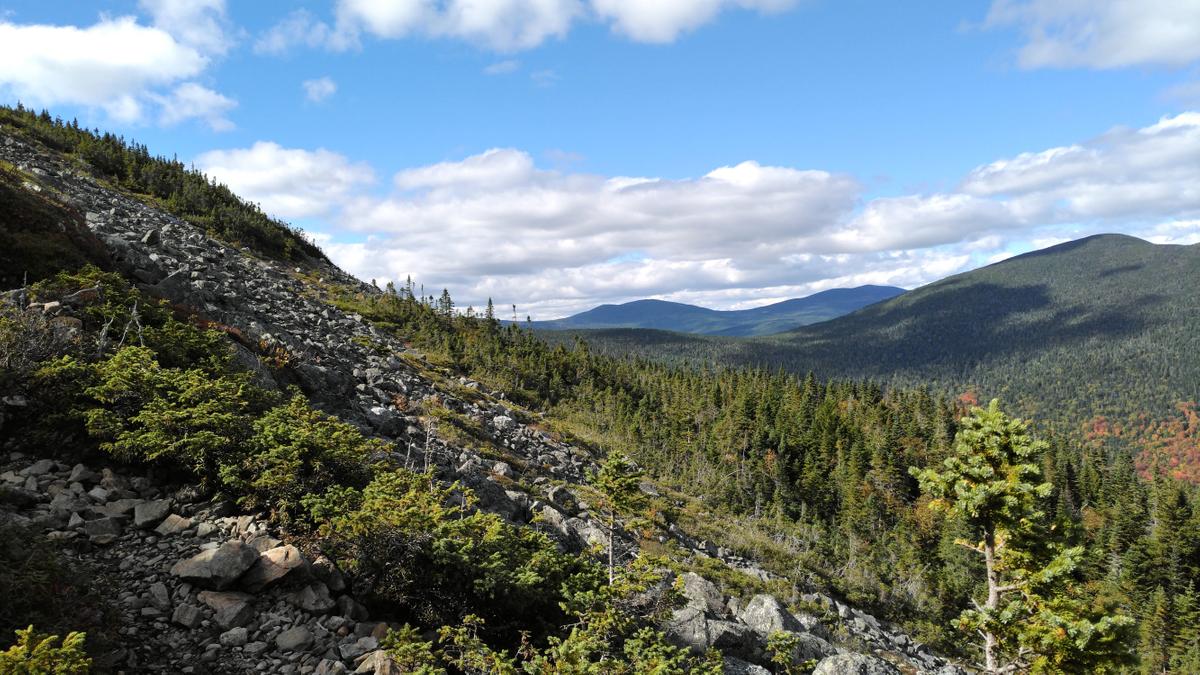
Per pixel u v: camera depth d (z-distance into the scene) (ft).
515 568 43.91
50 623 27.86
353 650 33.63
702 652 59.31
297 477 43.80
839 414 384.88
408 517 39.55
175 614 32.76
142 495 42.01
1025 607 54.85
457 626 38.86
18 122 206.39
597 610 43.93
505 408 166.91
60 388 45.88
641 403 343.26
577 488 116.06
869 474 298.76
